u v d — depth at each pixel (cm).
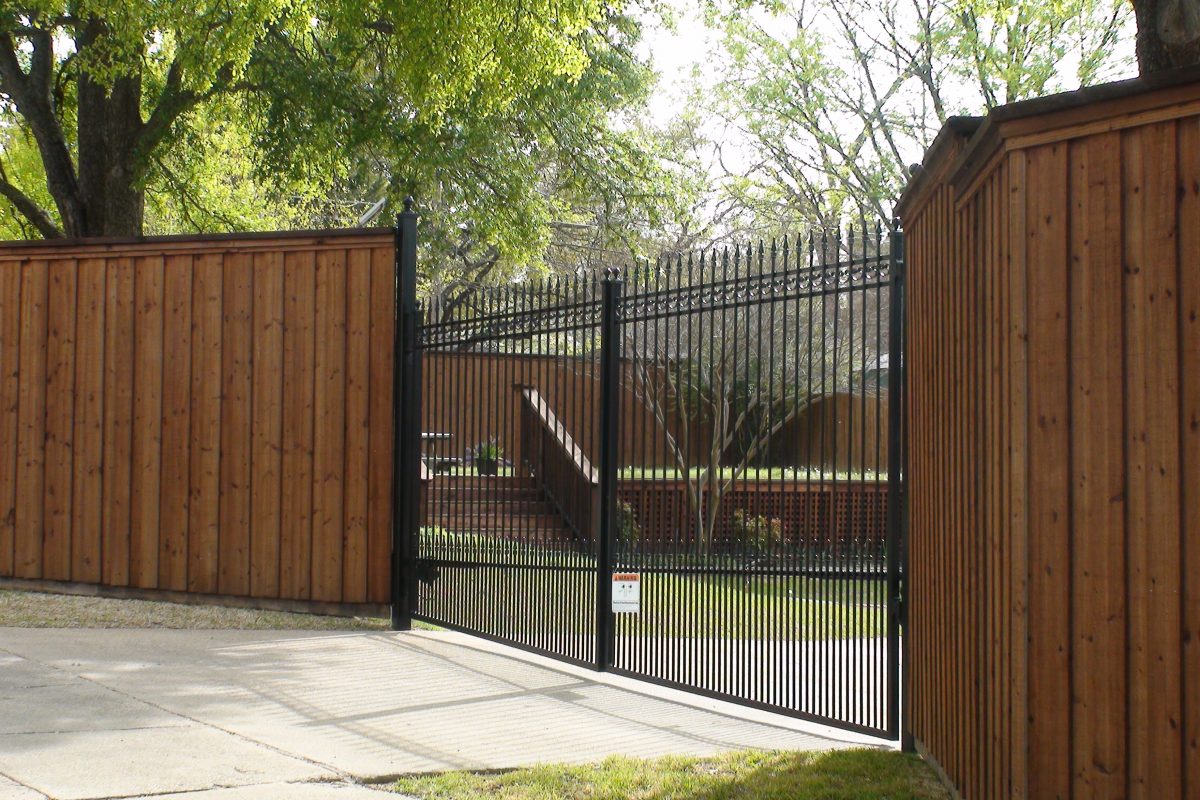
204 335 1010
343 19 1279
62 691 643
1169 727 319
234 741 553
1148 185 332
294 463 980
